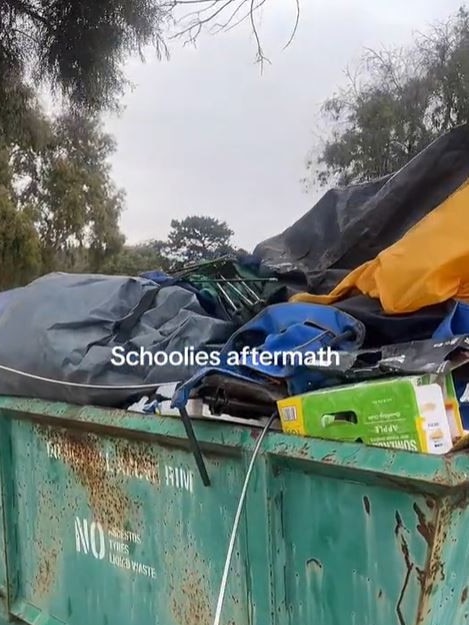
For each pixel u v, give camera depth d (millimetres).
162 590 2229
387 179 2992
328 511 1726
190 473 2111
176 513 2164
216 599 2039
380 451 1601
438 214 2295
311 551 1767
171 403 2012
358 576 1662
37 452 2734
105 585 2449
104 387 2396
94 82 12352
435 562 1485
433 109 20312
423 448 1589
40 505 2729
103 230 25938
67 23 11852
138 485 2297
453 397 1689
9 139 19984
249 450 1888
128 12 11469
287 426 1854
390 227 2758
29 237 22984
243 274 3141
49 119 23250
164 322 2672
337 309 2328
